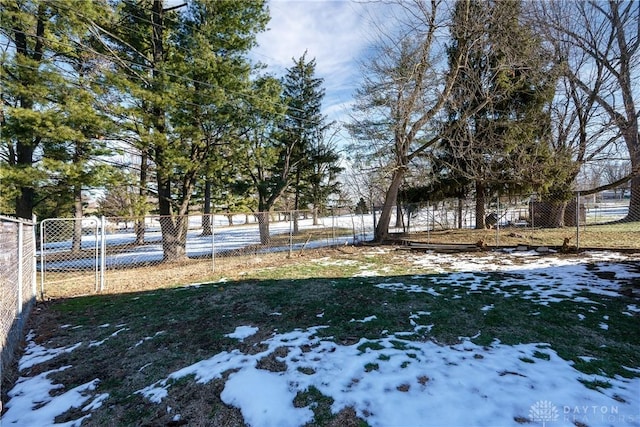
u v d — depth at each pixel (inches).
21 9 307.7
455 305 181.9
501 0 399.5
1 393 114.1
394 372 110.9
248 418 92.4
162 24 406.3
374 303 191.0
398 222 713.6
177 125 379.2
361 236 605.6
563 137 519.2
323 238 636.1
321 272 299.6
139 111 354.3
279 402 97.5
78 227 450.3
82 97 318.0
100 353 143.2
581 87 507.5
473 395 95.9
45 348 152.3
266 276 288.7
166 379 116.4
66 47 346.6
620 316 157.9
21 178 299.0
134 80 373.7
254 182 636.1
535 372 108.0
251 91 427.2
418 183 677.9
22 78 300.0
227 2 399.9
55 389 115.5
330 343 138.1
